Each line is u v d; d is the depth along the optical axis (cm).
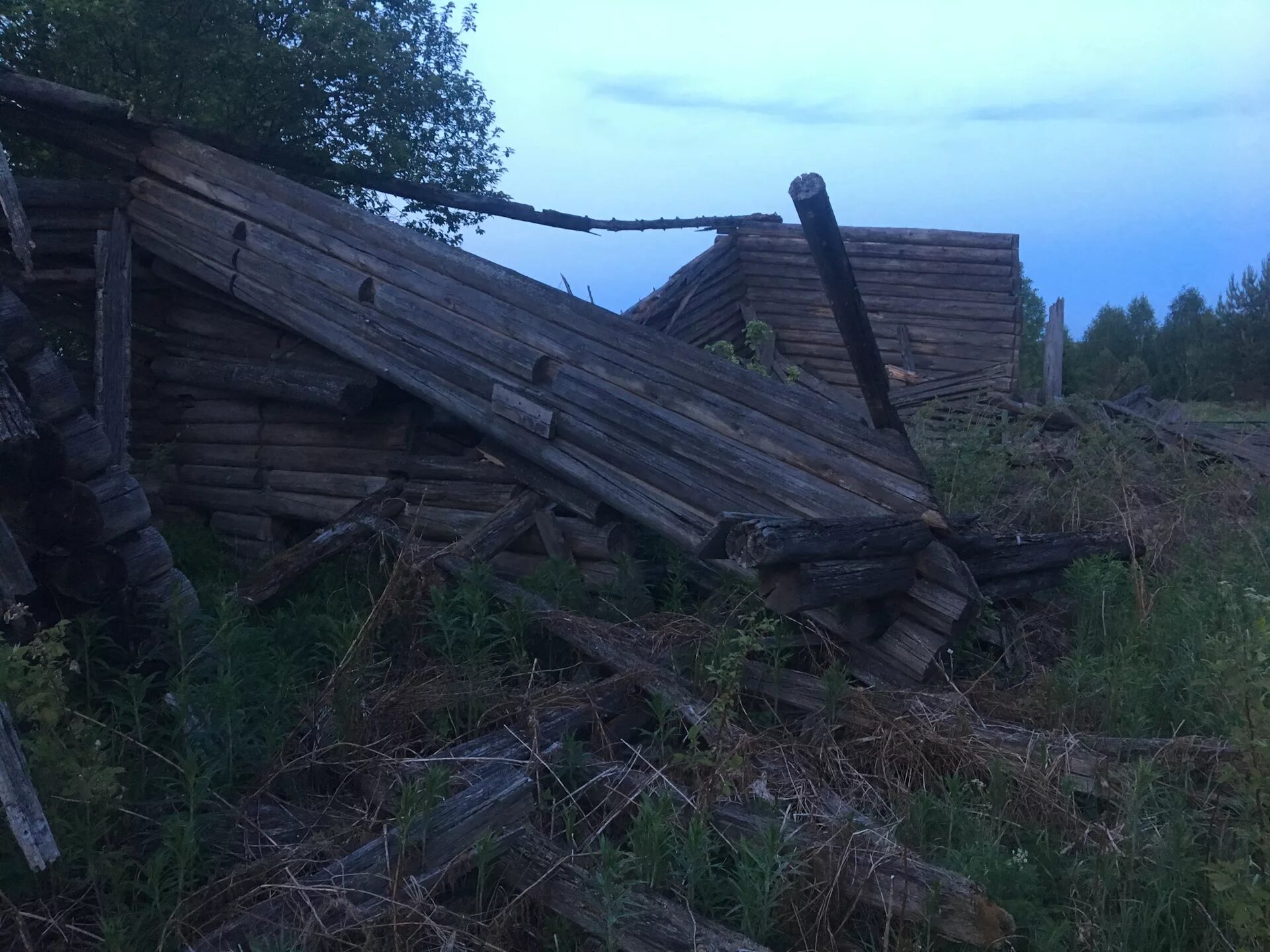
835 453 553
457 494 736
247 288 809
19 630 421
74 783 348
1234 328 2762
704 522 588
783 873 353
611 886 333
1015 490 920
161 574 513
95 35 998
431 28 1292
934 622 532
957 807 400
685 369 605
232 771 430
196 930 331
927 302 1452
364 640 545
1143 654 561
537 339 664
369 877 341
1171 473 978
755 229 1550
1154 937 338
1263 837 330
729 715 451
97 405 846
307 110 1150
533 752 437
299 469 843
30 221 813
